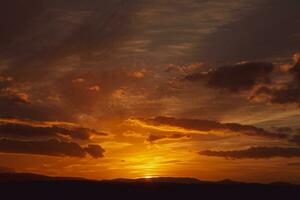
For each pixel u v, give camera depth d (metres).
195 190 92.00
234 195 86.44
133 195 88.12
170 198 86.31
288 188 93.25
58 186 89.88
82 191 91.19
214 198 88.25
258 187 94.31
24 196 81.25
